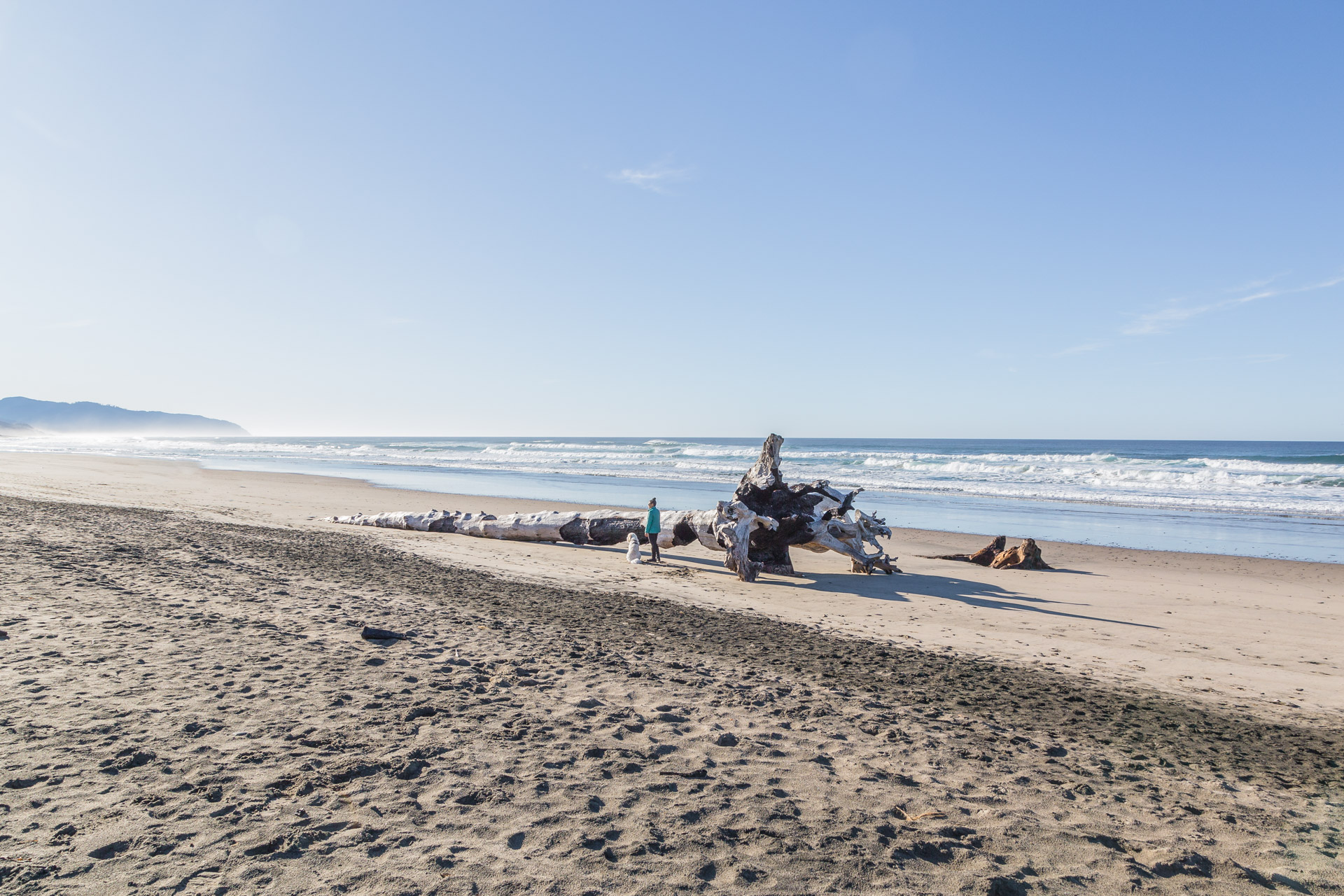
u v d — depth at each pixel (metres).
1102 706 6.40
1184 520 23.17
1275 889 3.42
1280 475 37.12
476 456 69.25
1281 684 7.35
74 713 4.66
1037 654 8.30
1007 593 12.21
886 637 8.92
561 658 6.83
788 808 3.98
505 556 14.33
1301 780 4.86
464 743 4.58
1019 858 3.58
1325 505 26.89
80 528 13.05
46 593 7.77
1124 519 23.38
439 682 5.77
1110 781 4.69
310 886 2.97
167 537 12.86
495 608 9.10
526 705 5.41
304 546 13.46
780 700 5.98
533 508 23.89
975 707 6.16
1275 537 19.59
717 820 3.78
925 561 15.73
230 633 6.80
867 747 5.02
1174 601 11.62
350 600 8.78
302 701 5.15
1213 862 3.65
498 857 3.29
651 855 3.37
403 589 9.94
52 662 5.59
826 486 14.34
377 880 3.04
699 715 5.46
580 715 5.27
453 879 3.08
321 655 6.28
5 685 5.07
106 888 2.87
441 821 3.60
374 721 4.86
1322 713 6.46
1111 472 39.88
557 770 4.28
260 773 3.98
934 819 3.96
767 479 14.27
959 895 3.18
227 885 2.94
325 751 4.33
